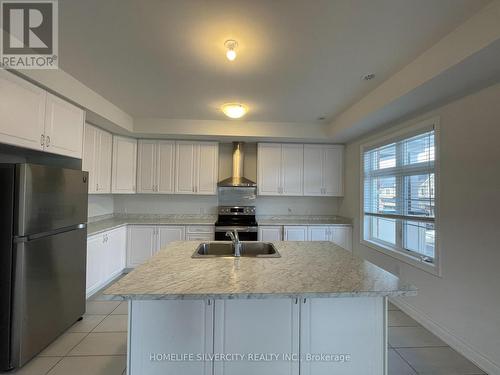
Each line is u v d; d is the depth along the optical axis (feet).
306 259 6.34
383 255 10.93
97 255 10.72
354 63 7.20
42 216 6.79
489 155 6.44
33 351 6.63
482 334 6.54
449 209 7.60
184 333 4.93
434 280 8.12
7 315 6.19
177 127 12.93
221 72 7.81
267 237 13.98
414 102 8.00
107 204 14.62
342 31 5.78
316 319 5.08
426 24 5.50
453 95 7.41
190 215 15.49
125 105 10.92
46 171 6.89
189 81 8.46
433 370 6.46
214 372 4.95
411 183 9.47
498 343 6.16
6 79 6.08
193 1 4.89
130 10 5.16
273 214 15.79
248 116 12.25
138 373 4.88
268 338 5.01
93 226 11.99
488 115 6.48
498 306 6.17
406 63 7.18
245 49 6.55
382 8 5.05
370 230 12.59
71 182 7.95
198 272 5.26
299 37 6.01
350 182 14.26
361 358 5.12
